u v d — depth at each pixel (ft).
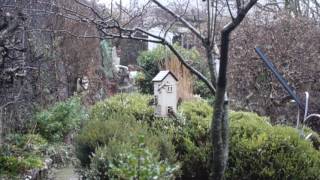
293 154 15.58
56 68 30.86
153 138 14.98
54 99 29.84
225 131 10.64
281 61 27.14
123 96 23.75
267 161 15.65
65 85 34.22
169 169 11.31
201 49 37.65
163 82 18.39
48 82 28.07
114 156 12.73
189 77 28.53
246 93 27.96
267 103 27.17
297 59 27.07
